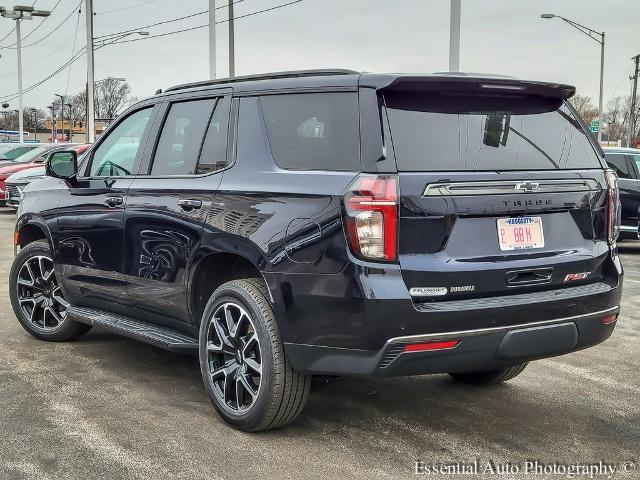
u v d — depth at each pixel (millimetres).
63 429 4047
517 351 3641
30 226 6020
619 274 4109
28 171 16422
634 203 11922
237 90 4398
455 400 4688
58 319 5910
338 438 4000
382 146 3518
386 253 3416
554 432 4141
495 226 3676
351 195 3480
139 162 4980
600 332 3990
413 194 3461
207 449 3811
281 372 3814
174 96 4898
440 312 3428
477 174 3643
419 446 3906
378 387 4941
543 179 3824
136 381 4957
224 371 4145
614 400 4723
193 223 4324
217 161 4363
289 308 3703
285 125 4039
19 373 5098
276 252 3758
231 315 4109
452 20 13328
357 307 3430
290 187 3797
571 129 4176
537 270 3750
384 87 3613
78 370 5195
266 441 3939
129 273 4922
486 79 3734
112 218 5035
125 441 3895
